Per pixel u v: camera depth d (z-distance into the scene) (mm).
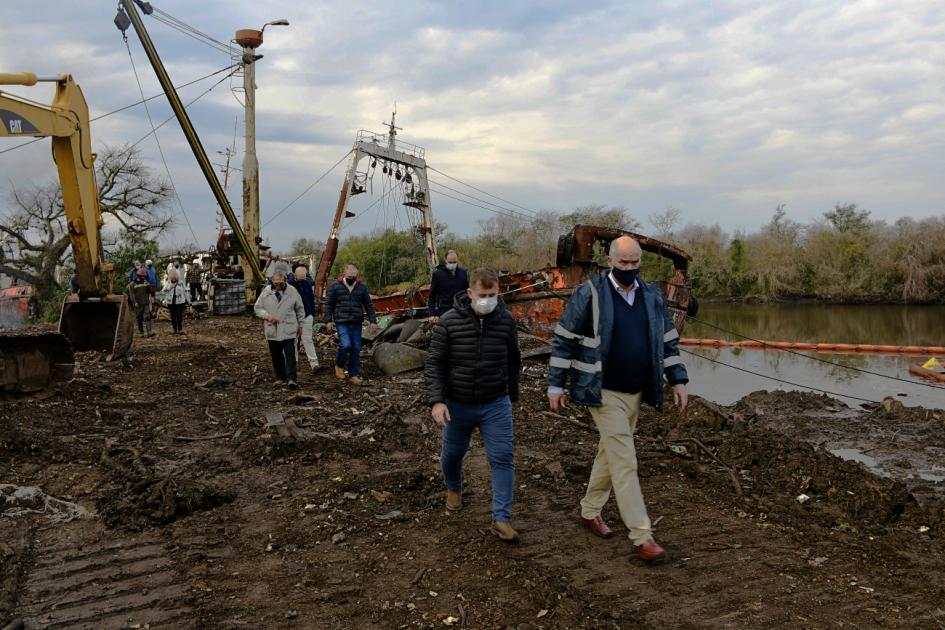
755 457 6703
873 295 47875
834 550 4574
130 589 3998
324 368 11594
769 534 4852
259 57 25578
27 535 4680
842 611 3760
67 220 11664
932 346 24062
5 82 9859
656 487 5859
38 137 10555
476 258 52312
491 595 3932
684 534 4844
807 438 8633
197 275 29594
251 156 25781
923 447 8086
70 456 6277
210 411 8391
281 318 9766
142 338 16500
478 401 4660
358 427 7625
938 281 45281
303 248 57500
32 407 7844
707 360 19250
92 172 12211
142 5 17984
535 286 16250
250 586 4047
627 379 4371
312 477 5973
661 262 45062
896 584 4082
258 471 6145
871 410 10328
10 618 3660
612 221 55188
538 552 4516
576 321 4340
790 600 3883
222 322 22125
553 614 3707
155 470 6066
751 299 51719
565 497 5559
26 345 8102
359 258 49906
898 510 5539
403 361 11375
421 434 7414
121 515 4984
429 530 4863
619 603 3854
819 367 17797
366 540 4691
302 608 3795
